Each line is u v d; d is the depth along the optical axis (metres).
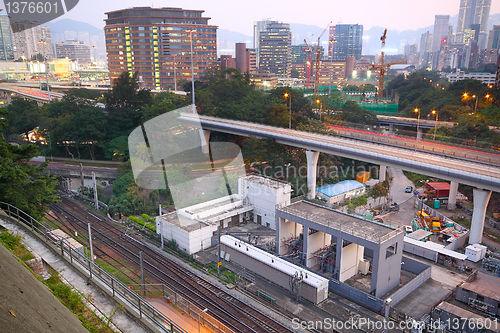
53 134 82.06
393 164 59.53
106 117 82.06
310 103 107.25
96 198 60.38
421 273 40.78
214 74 140.38
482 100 113.44
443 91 130.88
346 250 39.69
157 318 16.14
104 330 14.10
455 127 85.69
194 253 45.12
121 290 18.47
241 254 42.38
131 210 56.88
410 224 60.16
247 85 115.75
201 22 181.62
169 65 175.25
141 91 87.06
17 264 10.66
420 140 78.69
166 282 38.78
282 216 44.00
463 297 37.19
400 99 145.12
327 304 36.34
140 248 46.97
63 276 18.27
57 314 9.96
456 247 51.72
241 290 37.91
